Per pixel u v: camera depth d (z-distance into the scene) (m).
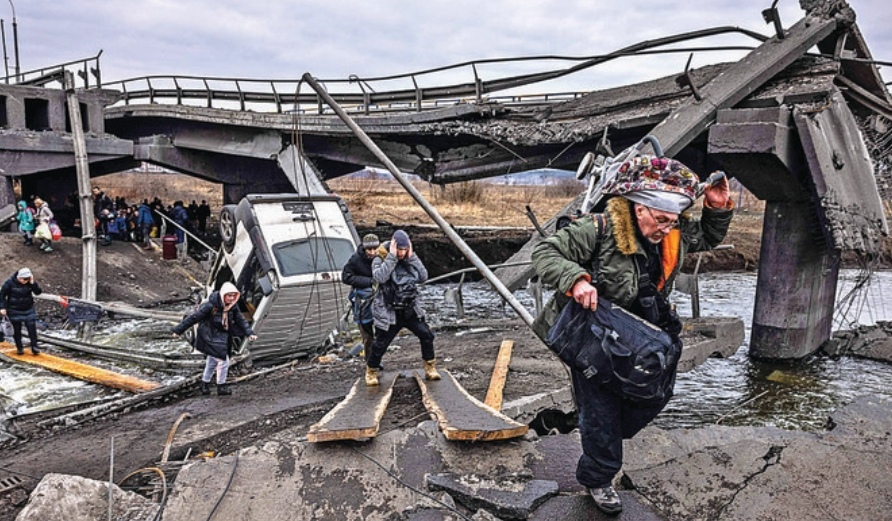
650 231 2.97
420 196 4.88
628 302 3.08
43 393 10.64
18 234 22.89
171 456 6.38
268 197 11.89
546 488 3.66
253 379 10.10
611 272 3.01
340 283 12.08
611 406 3.19
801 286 13.55
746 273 28.95
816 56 13.48
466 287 26.25
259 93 24.98
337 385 8.97
